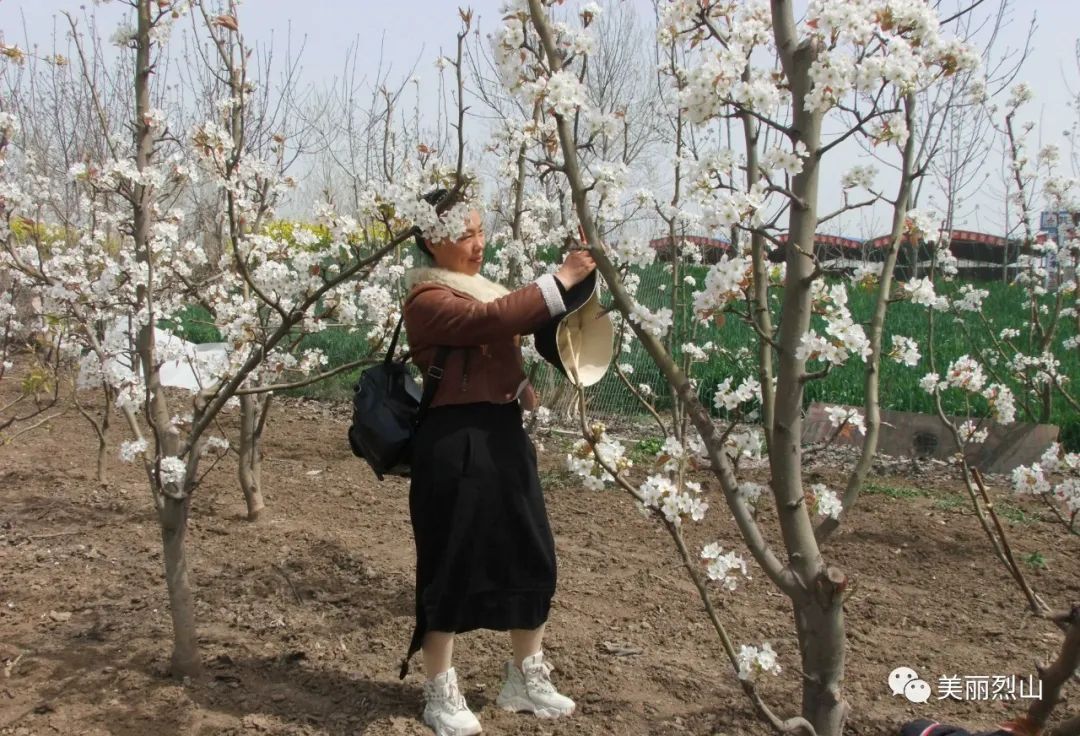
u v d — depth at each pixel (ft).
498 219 21.75
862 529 16.24
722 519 16.42
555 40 6.77
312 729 8.73
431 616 8.50
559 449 22.09
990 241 50.47
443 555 8.52
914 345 6.74
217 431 23.30
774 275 7.19
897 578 13.85
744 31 6.27
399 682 9.82
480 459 8.48
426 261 9.01
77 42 10.55
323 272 9.00
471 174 8.05
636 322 6.16
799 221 5.77
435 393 8.62
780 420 5.92
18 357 29.45
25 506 15.96
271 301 8.54
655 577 13.34
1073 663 6.02
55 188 22.79
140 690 9.37
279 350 11.61
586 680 9.98
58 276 12.86
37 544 14.06
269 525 15.35
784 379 5.88
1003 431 21.57
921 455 22.65
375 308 10.82
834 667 6.10
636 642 11.04
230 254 13.29
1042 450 20.93
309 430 24.17
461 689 9.73
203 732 8.68
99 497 16.65
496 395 8.69
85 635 10.74
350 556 13.65
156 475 8.99
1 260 13.52
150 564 13.29
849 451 23.21
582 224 6.28
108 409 17.75
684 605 12.29
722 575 6.47
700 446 7.18
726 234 6.68
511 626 8.77
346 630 11.15
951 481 20.35
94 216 16.65
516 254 17.74
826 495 6.46
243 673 9.91
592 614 11.91
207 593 12.17
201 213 20.36
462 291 8.57
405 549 14.30
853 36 5.44
